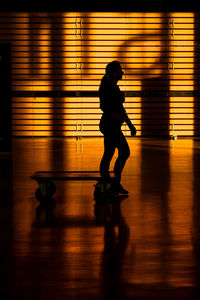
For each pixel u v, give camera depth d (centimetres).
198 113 1998
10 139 1384
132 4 1953
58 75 1964
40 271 430
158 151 1421
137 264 449
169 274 424
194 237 539
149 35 1967
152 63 1977
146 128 1994
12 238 534
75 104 1972
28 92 1961
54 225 590
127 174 990
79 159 1218
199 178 943
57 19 1947
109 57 1970
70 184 894
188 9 1959
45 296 377
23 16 1941
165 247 502
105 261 457
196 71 1986
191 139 1892
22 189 831
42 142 1738
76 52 1961
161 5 1953
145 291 388
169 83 1984
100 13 1953
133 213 655
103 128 765
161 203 718
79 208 686
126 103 1983
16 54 1953
